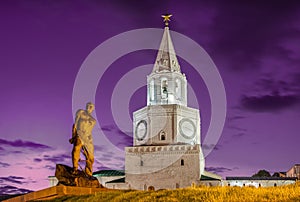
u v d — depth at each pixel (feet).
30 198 136.05
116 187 307.37
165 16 333.01
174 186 297.74
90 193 136.87
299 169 381.60
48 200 130.41
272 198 120.37
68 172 139.23
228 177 344.49
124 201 122.93
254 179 340.80
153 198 122.31
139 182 304.30
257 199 118.62
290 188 137.08
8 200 145.18
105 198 127.24
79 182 138.10
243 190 131.03
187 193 126.52
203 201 116.88
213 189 132.87
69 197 130.11
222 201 116.78
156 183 301.22
